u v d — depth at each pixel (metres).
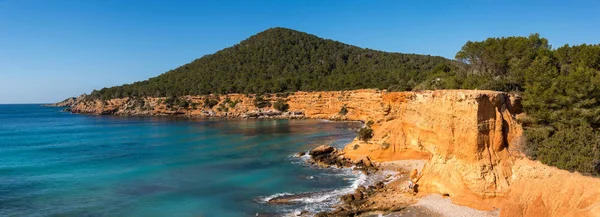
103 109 199.25
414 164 46.00
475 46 54.88
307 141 74.00
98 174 47.16
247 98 154.88
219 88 176.75
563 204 24.09
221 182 42.62
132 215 32.06
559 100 30.27
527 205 26.03
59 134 98.81
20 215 31.97
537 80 32.94
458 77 56.31
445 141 32.31
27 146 74.88
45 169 50.53
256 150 64.31
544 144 28.50
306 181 42.31
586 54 35.84
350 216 30.50
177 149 67.38
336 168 48.56
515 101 32.88
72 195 37.94
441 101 33.69
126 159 57.72
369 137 54.72
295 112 139.50
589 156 25.95
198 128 107.19
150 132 98.94
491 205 28.38
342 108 125.75
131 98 197.38
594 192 22.98
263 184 41.50
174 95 179.50
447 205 30.25
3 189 40.09
